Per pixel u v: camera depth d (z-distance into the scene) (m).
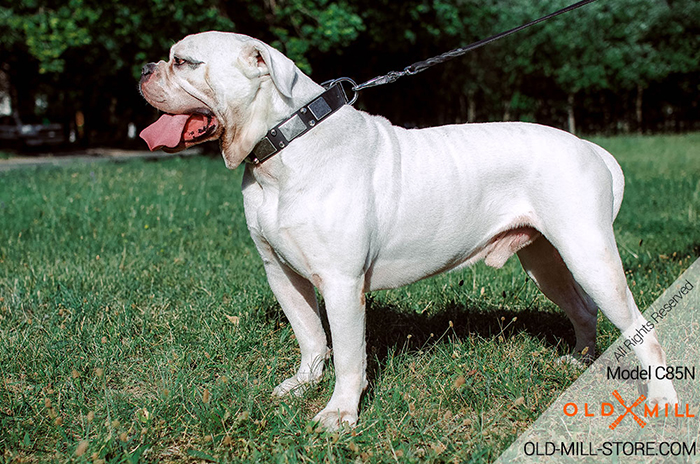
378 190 2.75
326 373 3.16
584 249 2.76
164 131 2.71
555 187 2.80
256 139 2.66
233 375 3.14
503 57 26.09
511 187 2.92
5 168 14.45
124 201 8.13
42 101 30.17
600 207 2.79
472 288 4.48
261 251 2.96
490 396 2.93
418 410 2.81
